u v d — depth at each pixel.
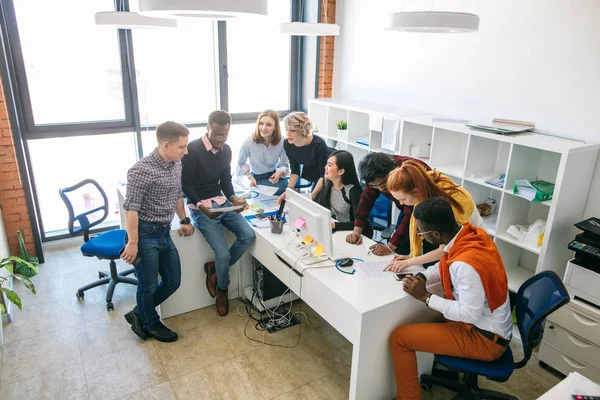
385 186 2.56
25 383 2.53
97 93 4.31
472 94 3.66
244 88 5.20
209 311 3.29
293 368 2.70
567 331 2.58
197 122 4.95
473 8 3.50
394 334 2.17
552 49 3.02
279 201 3.26
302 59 5.53
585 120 2.90
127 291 3.54
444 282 2.05
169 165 2.59
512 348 2.92
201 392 2.49
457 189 2.32
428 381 2.49
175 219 3.19
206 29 4.75
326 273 2.37
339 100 5.04
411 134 3.91
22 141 3.96
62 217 4.47
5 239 3.67
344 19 5.03
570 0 2.87
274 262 2.79
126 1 4.12
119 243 3.23
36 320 3.13
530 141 2.83
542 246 2.82
